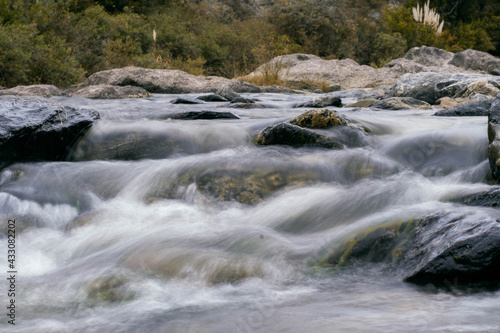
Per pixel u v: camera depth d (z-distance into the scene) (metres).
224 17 25.20
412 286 2.08
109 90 9.49
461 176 3.62
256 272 2.31
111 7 19.59
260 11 29.30
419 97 8.91
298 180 3.61
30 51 10.55
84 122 4.61
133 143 4.52
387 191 3.12
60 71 11.09
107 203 3.56
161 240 2.68
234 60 19.11
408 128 4.95
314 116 4.55
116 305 2.02
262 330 1.70
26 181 3.85
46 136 4.28
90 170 4.00
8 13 11.89
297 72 15.99
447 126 4.91
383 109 7.26
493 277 1.98
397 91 9.15
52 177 3.87
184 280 2.27
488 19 29.11
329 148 4.16
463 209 2.34
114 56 14.26
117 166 4.04
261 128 4.93
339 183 3.66
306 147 4.23
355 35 22.45
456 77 8.86
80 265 2.48
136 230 2.95
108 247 2.72
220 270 2.31
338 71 16.02
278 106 8.59
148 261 2.43
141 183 3.70
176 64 16.19
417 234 2.34
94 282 2.23
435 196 2.97
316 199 3.21
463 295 1.95
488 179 3.43
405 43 22.38
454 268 1.99
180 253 2.49
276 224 3.01
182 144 4.55
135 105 7.94
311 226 2.93
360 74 15.95
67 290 2.18
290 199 3.30
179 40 17.94
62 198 3.59
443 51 18.19
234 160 3.83
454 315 1.71
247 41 20.42
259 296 2.06
